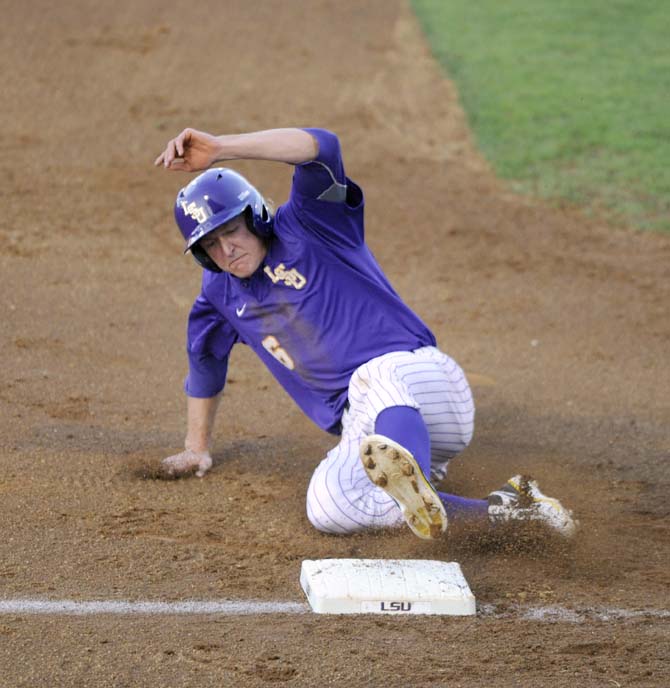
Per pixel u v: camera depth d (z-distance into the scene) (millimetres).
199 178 14867
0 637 11922
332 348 15078
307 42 53781
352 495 14555
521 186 37000
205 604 12938
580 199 35906
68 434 18484
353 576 13203
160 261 28828
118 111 41750
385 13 60750
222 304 15734
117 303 25672
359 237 15383
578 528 15414
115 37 51844
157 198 33500
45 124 39719
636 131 42375
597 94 46875
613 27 58031
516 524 14680
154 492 16422
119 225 31156
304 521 15547
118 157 36875
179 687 11031
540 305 27219
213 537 14922
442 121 43781
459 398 15430
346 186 14867
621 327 25891
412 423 13883
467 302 27234
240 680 11188
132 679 11156
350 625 12477
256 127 41125
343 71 49406
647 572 14242
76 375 21375
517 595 13422
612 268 30203
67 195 33125
